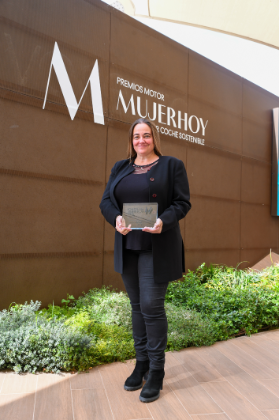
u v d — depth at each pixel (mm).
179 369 2330
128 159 2113
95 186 3984
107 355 2369
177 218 1825
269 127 6984
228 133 6012
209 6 7203
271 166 6996
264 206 6773
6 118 3225
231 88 6105
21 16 3346
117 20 4312
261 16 7062
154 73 4781
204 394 1980
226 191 5910
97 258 3986
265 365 2467
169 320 3035
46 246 3512
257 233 6559
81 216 3834
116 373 2213
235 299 3520
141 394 1857
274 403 1912
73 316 2902
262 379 2225
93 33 4016
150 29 4750
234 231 6031
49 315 3035
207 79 5652
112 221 1900
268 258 6684
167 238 1885
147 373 2061
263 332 3271
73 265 3748
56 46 3639
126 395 1921
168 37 5012
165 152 4902
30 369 2180
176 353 2633
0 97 3184
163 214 1795
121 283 4238
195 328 2916
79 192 3820
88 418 1684
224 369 2361
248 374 2293
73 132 3777
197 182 5383
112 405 1810
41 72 3504
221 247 5758
